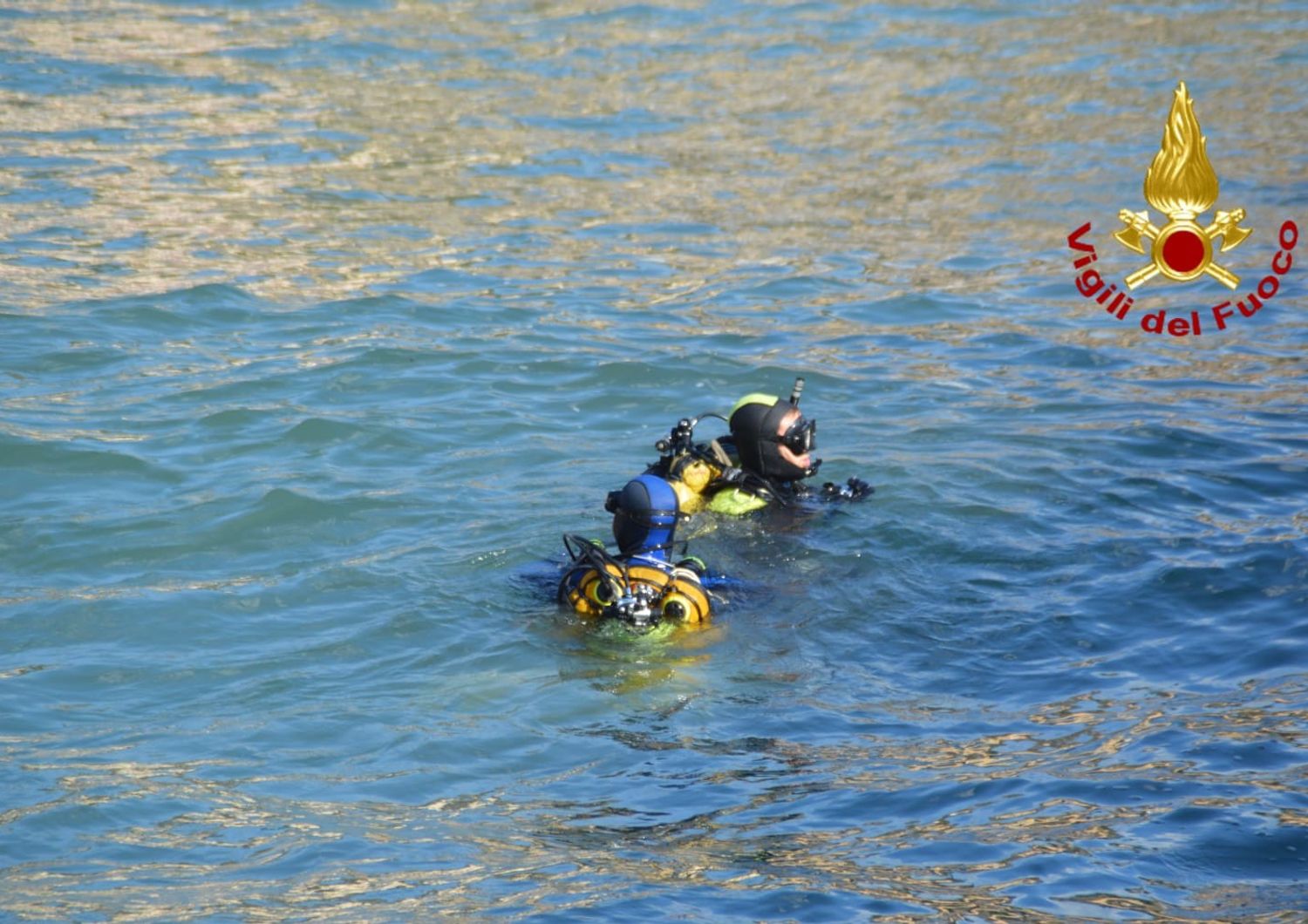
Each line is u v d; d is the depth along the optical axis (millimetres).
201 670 13641
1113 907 9539
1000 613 14977
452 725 12609
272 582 15570
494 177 37375
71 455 19188
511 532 17062
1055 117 44594
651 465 18438
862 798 11273
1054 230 33562
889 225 34031
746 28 56469
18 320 25188
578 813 11148
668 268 30531
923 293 29000
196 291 27312
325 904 9844
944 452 20078
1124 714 12703
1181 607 14969
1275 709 12625
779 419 17984
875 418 21875
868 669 13836
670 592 14609
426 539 16828
